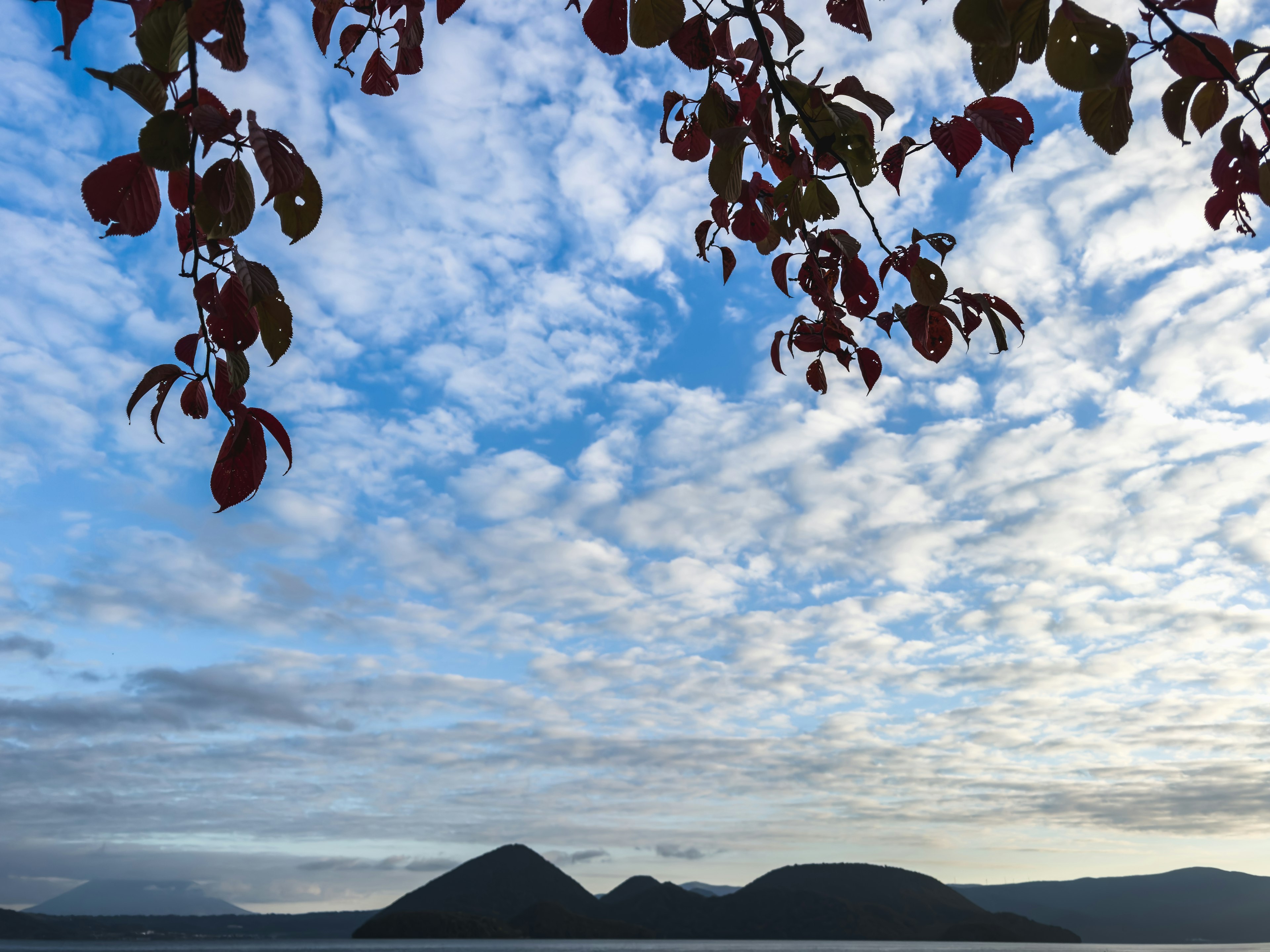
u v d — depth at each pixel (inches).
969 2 61.7
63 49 55.6
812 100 88.6
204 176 58.6
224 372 63.4
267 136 59.6
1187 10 69.1
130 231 60.6
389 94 97.2
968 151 75.4
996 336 86.6
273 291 64.1
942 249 85.5
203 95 61.2
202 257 62.6
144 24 54.8
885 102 86.7
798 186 92.4
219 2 55.4
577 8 76.9
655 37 76.8
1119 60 61.1
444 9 90.5
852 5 86.2
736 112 90.5
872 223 88.4
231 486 65.4
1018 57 64.1
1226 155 77.7
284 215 65.9
